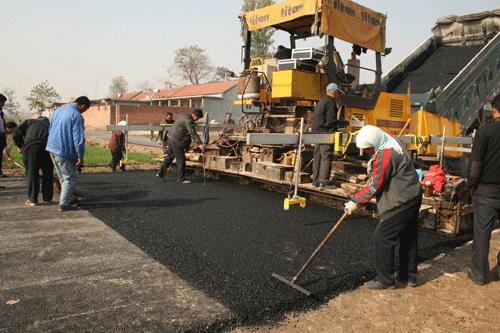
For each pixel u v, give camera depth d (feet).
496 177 11.82
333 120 19.39
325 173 19.89
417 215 11.43
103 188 23.39
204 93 152.87
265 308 9.76
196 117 25.57
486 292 11.52
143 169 34.06
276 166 22.40
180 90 171.01
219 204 20.15
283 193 23.66
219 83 161.58
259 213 18.63
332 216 18.70
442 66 35.91
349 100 22.52
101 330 8.41
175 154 25.89
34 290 10.18
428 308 10.42
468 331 9.34
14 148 49.60
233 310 9.52
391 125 25.52
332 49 21.45
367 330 9.18
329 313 9.91
